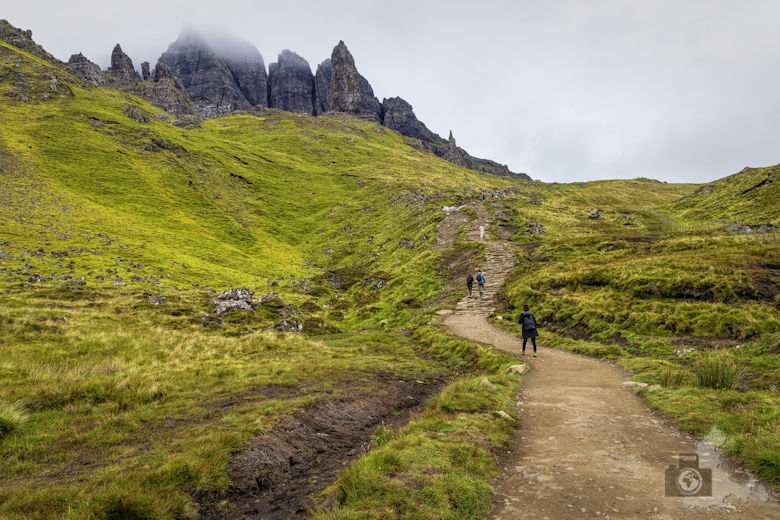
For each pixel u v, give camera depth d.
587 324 24.39
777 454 6.65
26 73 148.75
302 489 8.42
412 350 27.12
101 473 8.09
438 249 59.53
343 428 12.10
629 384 13.81
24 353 18.67
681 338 19.14
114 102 155.00
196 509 7.32
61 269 51.56
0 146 91.88
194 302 40.22
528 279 36.34
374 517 5.81
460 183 143.62
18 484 7.77
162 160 116.31
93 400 13.27
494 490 7.01
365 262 77.69
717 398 10.79
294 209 121.06
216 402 13.51
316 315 48.66
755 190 93.81
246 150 160.62
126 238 71.12
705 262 26.59
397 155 193.25
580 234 66.81
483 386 13.62
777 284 21.34
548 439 9.40
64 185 87.38
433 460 7.67
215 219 98.06
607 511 6.00
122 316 30.11
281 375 17.36
